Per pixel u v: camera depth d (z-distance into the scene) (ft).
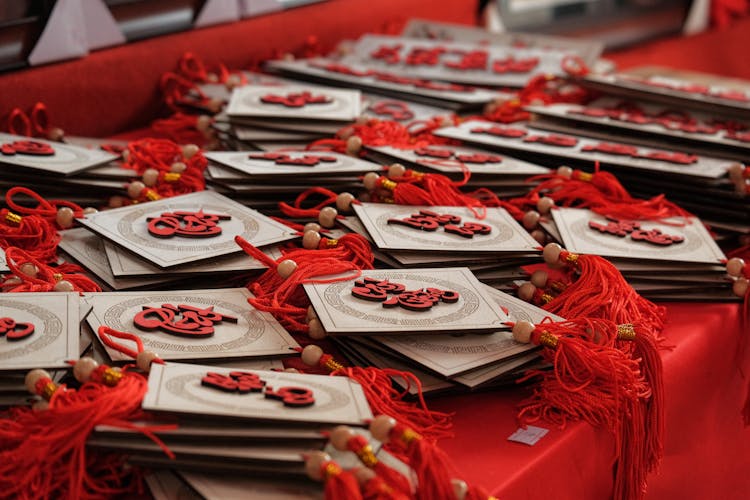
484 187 4.32
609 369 2.89
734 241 4.44
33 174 4.00
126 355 2.70
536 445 2.72
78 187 4.07
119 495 2.42
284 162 4.16
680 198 4.53
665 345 3.38
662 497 3.51
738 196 4.40
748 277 3.76
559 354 2.92
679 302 3.77
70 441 2.27
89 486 2.36
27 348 2.61
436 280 3.21
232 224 3.60
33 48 5.24
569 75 6.12
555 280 3.61
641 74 7.93
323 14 7.29
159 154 4.61
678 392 3.39
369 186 4.05
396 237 3.50
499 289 3.58
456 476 2.29
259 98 5.12
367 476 2.18
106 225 3.48
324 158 4.25
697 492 3.78
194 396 2.38
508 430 2.80
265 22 6.79
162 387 2.40
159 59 5.98
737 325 3.77
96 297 3.05
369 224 3.59
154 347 2.77
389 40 7.16
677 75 7.95
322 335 3.04
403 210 3.79
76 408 2.29
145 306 3.02
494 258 3.53
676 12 11.66
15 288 3.10
